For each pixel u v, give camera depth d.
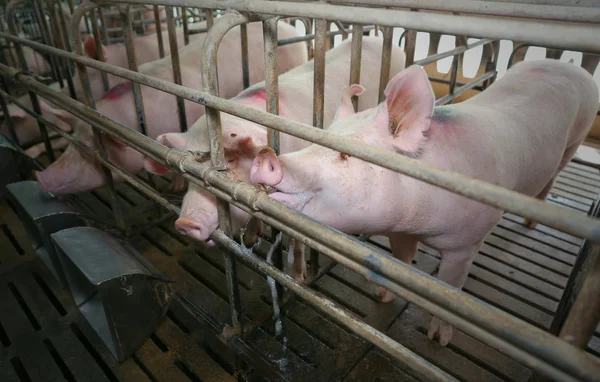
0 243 2.41
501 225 2.56
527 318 1.88
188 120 2.71
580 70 2.18
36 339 1.78
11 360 1.71
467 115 1.60
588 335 0.66
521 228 2.53
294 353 1.63
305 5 0.91
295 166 1.16
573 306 0.67
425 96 1.17
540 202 0.55
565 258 2.26
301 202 1.22
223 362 1.73
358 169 1.24
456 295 0.70
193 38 3.74
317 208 1.25
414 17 0.75
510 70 2.22
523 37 0.63
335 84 2.38
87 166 2.31
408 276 0.75
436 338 1.75
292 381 1.52
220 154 1.18
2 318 1.89
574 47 0.58
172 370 1.63
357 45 1.55
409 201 1.34
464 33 0.70
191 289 2.03
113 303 1.56
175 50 2.16
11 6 2.32
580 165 3.37
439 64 4.23
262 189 1.10
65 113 2.33
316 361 1.61
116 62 3.47
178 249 2.34
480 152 1.50
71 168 2.30
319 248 0.94
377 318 1.84
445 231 1.51
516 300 1.99
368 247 0.83
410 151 1.25
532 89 1.92
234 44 3.23
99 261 1.64
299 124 0.83
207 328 1.71
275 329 1.73
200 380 1.62
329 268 2.12
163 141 1.73
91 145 2.28
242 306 1.90
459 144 1.46
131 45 2.08
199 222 1.50
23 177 2.93
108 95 2.52
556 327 1.05
